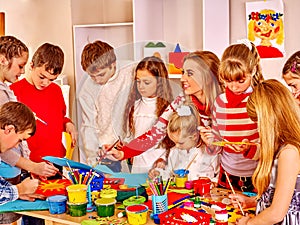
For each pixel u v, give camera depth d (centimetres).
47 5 324
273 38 273
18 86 260
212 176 230
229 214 180
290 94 175
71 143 272
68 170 227
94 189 206
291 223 168
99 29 348
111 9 351
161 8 318
